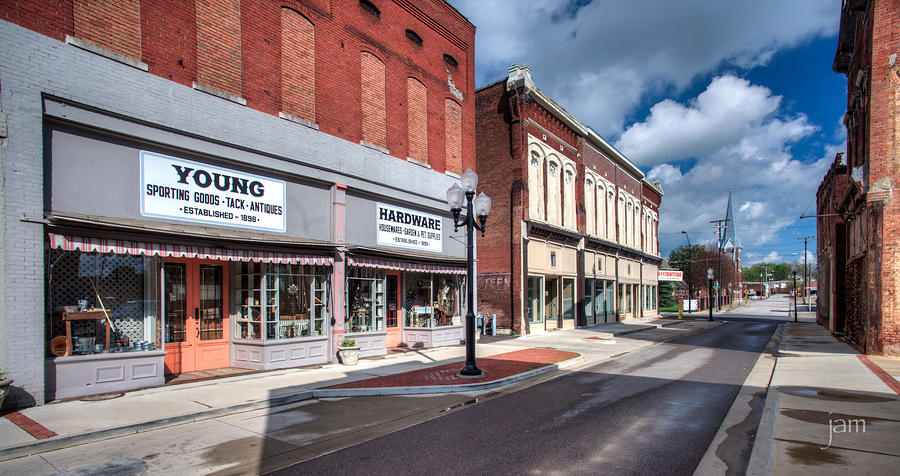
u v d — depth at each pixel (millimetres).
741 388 10203
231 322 11625
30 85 7645
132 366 8898
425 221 16641
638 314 39094
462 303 18250
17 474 5238
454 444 6438
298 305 12086
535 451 6148
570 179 27891
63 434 6266
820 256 32344
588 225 29797
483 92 23750
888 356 14383
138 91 9039
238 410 7984
